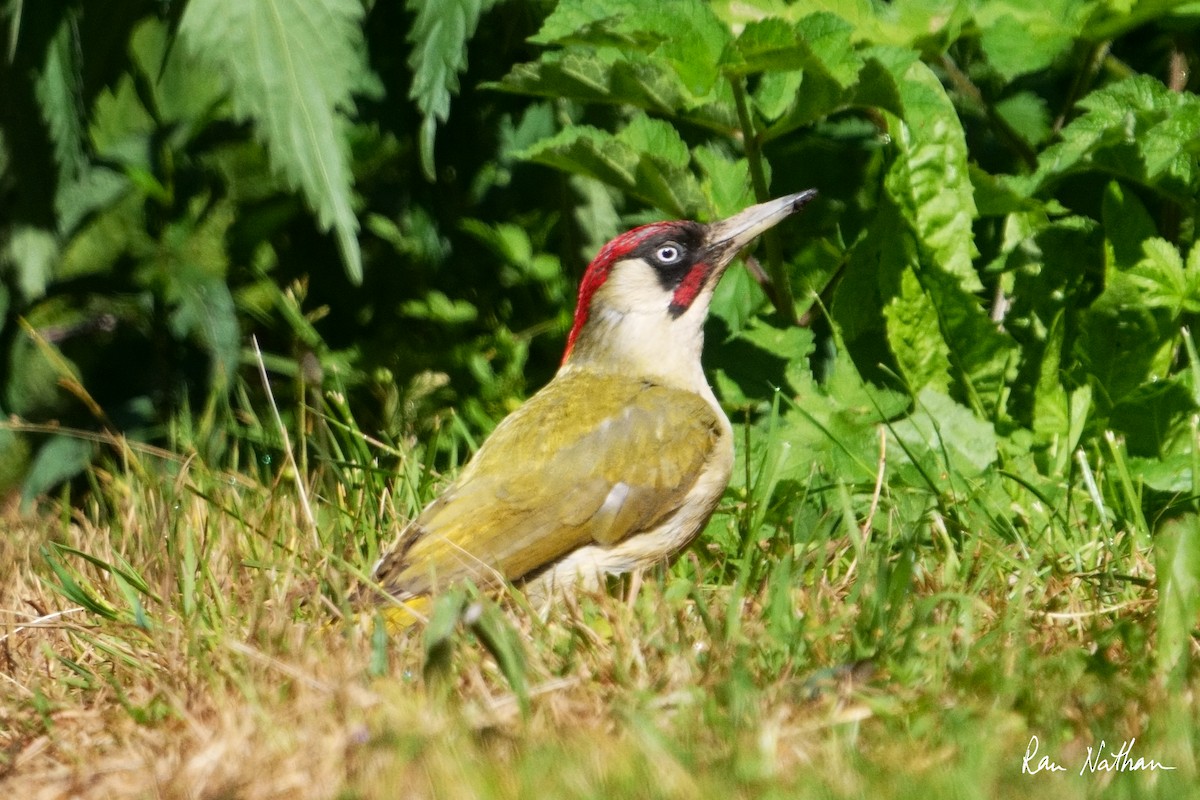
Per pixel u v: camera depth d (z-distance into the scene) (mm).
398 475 10430
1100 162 10844
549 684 6961
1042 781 6059
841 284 11266
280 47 10008
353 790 6082
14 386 12766
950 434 10273
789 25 10016
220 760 6496
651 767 6086
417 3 10297
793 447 10227
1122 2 10648
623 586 9328
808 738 6527
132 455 10719
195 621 7922
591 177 11078
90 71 11047
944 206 10844
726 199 11391
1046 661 7062
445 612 6949
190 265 12367
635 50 10680
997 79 12117
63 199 11734
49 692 7879
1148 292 10594
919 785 5895
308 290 13203
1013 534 9344
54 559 8906
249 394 12992
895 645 7355
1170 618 7160
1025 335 11406
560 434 9367
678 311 10070
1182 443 10539
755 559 9188
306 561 9180
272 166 10047
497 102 12367
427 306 12680
